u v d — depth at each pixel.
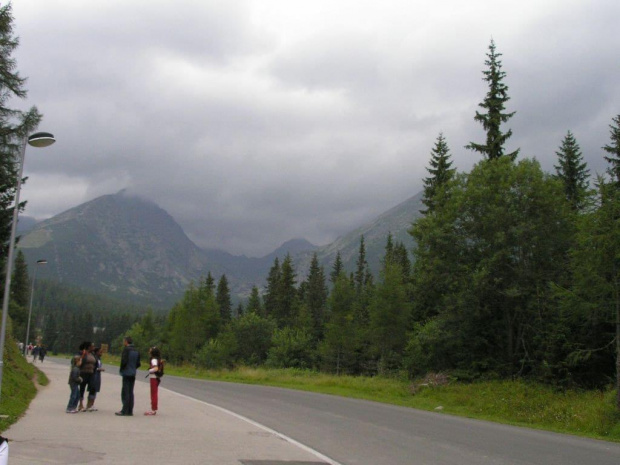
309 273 98.00
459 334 29.98
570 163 39.12
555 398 21.77
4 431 10.55
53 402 16.53
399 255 69.88
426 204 43.41
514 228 28.45
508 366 29.14
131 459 8.34
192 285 57.81
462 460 9.38
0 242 30.25
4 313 12.14
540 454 10.38
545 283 28.69
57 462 7.94
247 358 69.06
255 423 13.59
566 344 25.73
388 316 41.53
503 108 34.88
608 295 19.52
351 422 14.37
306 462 8.77
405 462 9.07
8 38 20.34
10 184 25.73
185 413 15.21
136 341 90.75
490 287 28.41
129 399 14.04
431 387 26.39
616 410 16.11
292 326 84.94
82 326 170.75
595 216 18.84
